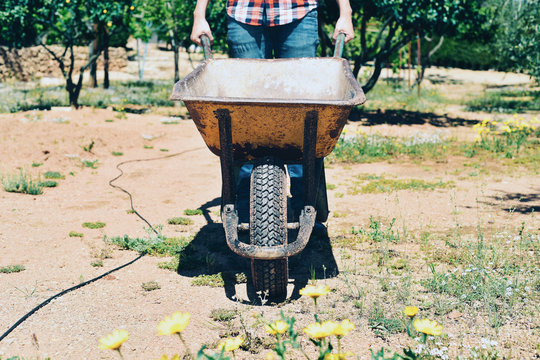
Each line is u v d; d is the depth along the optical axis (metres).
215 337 3.09
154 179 7.48
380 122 13.61
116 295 3.70
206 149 9.89
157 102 16.38
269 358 1.91
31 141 8.77
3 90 18.20
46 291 3.75
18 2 12.37
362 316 3.32
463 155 9.20
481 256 4.12
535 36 15.10
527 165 8.20
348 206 6.04
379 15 13.52
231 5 4.73
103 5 13.00
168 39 19.67
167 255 4.55
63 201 6.19
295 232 4.89
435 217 5.52
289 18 4.59
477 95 20.78
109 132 10.22
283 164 3.57
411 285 3.78
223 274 4.00
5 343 2.99
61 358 2.85
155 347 2.98
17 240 4.79
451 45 33.06
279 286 3.50
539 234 4.78
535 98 18.92
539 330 3.05
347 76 3.80
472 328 3.11
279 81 4.35
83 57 23.55
